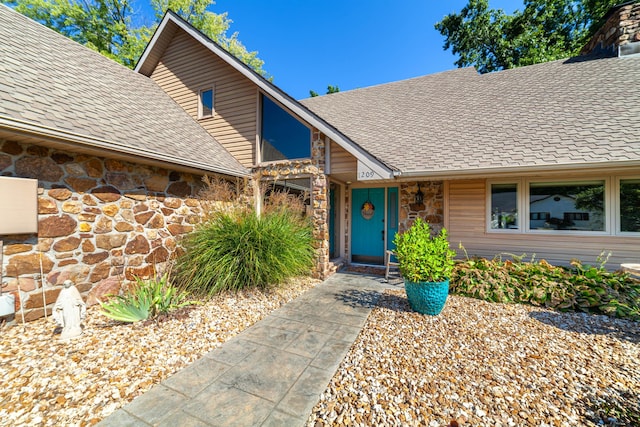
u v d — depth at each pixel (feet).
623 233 15.47
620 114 16.29
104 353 9.20
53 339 10.01
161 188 17.20
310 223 20.10
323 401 7.13
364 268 23.57
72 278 12.75
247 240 15.57
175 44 26.63
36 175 11.59
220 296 15.02
